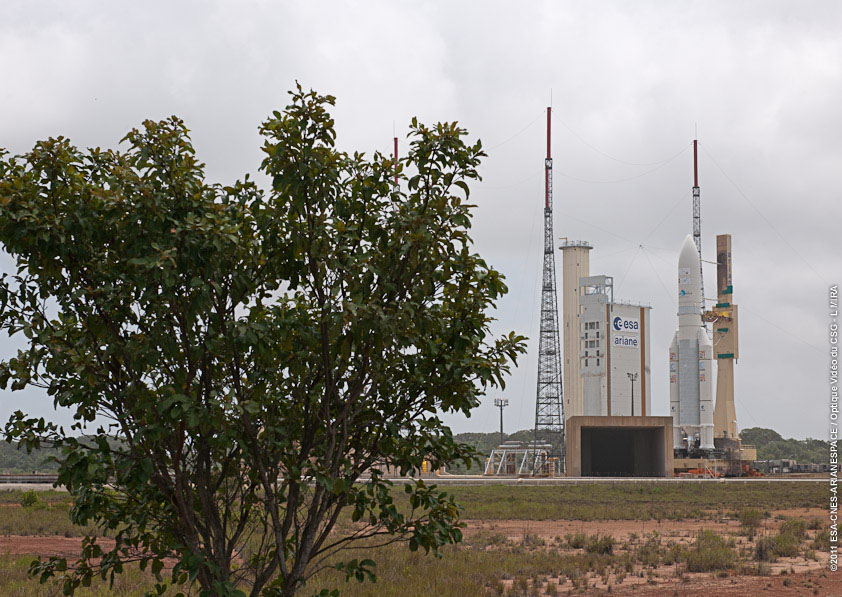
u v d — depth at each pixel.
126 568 25.03
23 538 38.59
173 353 9.59
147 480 9.85
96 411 10.18
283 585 10.34
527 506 73.75
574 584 27.61
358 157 10.66
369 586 23.84
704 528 53.31
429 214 10.09
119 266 10.16
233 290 10.19
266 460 10.45
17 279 9.85
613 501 86.44
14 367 10.06
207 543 10.39
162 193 9.71
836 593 26.45
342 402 10.69
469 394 10.87
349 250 10.55
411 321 9.88
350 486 10.69
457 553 34.31
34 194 9.42
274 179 9.91
